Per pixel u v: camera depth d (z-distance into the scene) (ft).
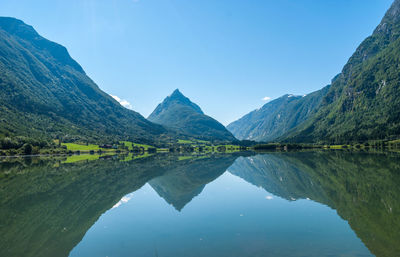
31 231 69.26
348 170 184.55
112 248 56.49
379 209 82.17
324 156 352.90
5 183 151.84
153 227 70.85
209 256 50.42
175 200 105.91
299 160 296.10
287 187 130.11
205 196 113.50
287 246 54.34
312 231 63.41
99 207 95.04
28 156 487.20
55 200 106.73
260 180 158.51
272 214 80.74
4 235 66.44
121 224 74.18
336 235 60.18
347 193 108.58
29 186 140.87
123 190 129.18
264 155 443.73
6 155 475.72
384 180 136.87
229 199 106.01
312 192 114.42
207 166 259.80
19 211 90.02
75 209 92.48
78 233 67.26
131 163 304.71
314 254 49.78
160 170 223.71
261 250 52.42
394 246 52.75
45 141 626.64
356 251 50.83
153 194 118.83
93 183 150.71
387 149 522.88
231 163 293.02
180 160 359.05
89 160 364.99
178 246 56.39
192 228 68.95
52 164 290.76
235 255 50.44
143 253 53.31
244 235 61.98
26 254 54.54
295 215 78.74
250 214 81.46
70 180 162.61
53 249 57.11
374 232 61.26
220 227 69.00
